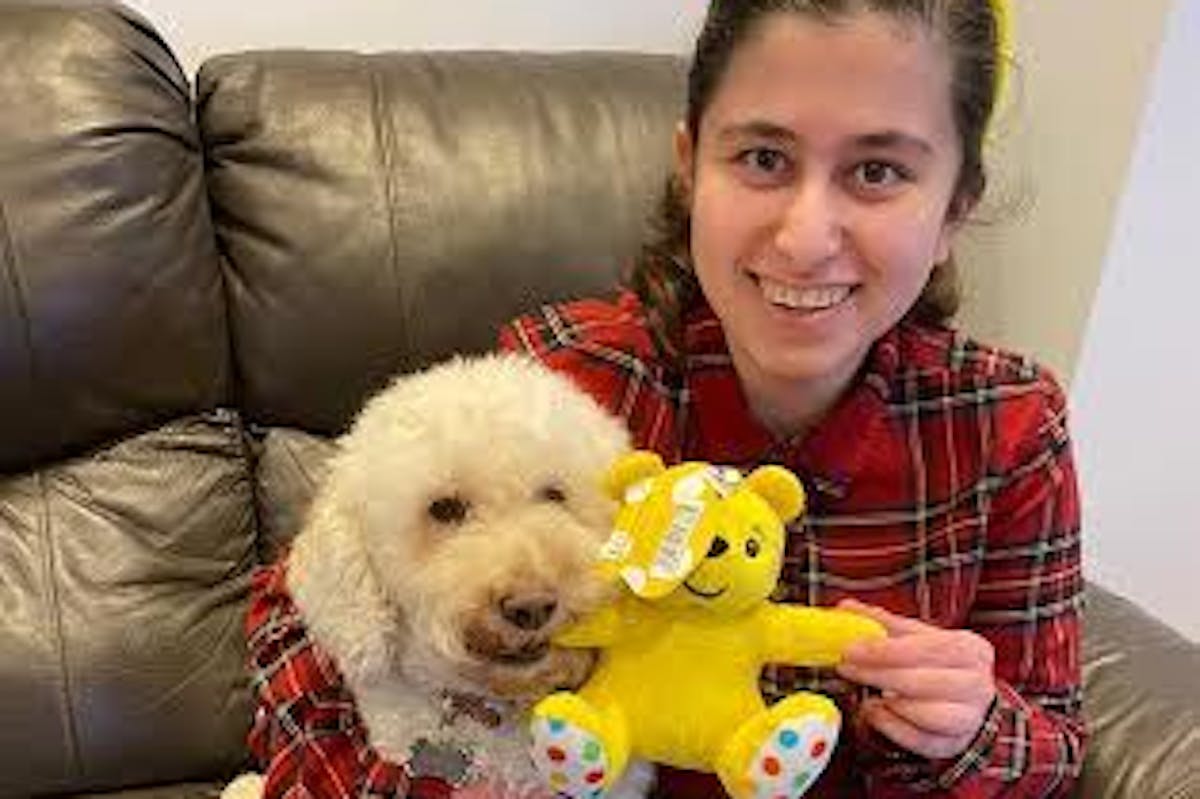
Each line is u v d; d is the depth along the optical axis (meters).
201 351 1.23
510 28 1.55
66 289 1.15
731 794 0.74
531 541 0.73
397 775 0.81
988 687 0.81
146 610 1.19
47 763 1.16
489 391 0.79
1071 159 1.43
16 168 1.15
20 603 1.17
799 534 0.91
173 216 1.21
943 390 0.93
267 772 0.93
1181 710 1.05
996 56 0.85
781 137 0.79
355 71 1.29
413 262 1.22
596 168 1.27
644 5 1.58
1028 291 1.51
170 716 1.19
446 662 0.76
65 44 1.19
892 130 0.78
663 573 0.70
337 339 1.23
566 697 0.72
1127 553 1.59
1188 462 1.54
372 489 0.78
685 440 0.94
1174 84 1.32
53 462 1.22
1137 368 1.47
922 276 0.84
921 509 0.92
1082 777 1.02
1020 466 0.93
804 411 0.92
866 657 0.77
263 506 1.25
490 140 1.26
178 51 1.46
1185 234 1.40
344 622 0.79
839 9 0.76
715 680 0.74
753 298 0.84
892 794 0.89
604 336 0.96
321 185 1.23
